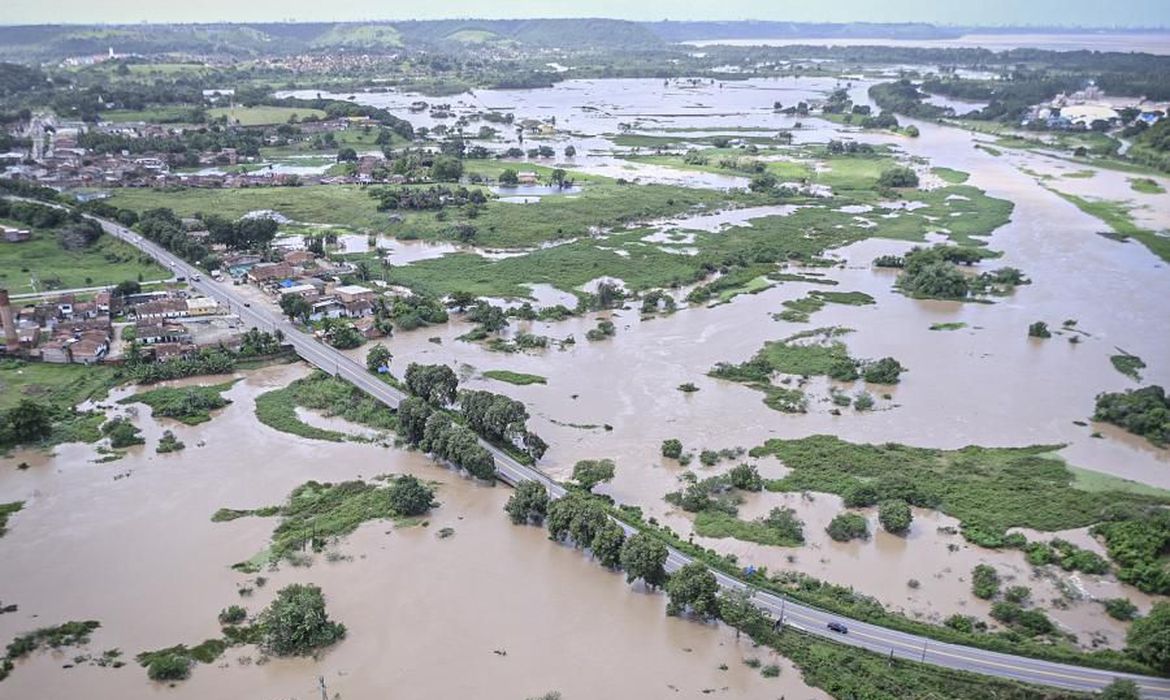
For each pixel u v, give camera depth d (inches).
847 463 5216.5
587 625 3784.5
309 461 5260.8
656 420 5856.3
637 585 4092.0
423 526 4554.6
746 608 3710.6
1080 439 5600.4
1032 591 4020.7
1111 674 3432.6
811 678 3425.2
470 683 3408.0
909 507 4744.1
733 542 4409.5
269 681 3415.4
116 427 5502.0
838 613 3809.1
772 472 5157.5
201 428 5674.2
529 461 5191.9
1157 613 3609.7
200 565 4168.3
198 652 3563.0
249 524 4544.8
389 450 5438.0
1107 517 4598.9
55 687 3361.2
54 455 5265.8
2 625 3722.9
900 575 4165.8
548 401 6131.9
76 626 3715.6
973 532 4490.7
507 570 4178.2
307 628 3575.3
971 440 5585.6
